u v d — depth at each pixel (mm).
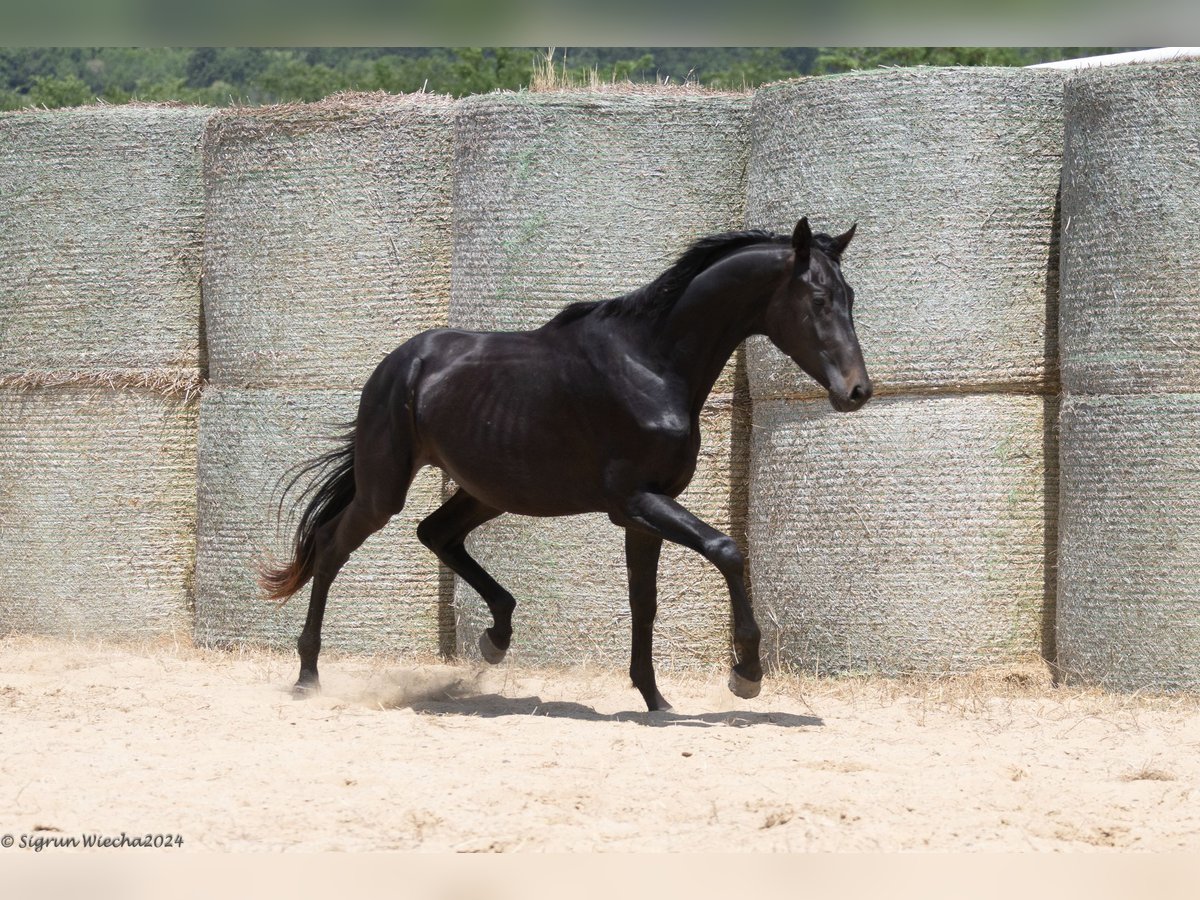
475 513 11375
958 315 11906
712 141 12992
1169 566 11070
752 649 9648
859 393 9445
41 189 14656
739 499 13203
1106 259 11359
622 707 11086
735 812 7484
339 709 10625
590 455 10156
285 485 13805
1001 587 11891
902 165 11969
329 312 13742
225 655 13844
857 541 12039
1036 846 6969
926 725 10117
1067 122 11781
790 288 9641
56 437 14727
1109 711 10617
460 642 13242
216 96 44156
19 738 9273
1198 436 10992
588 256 12805
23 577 14828
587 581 12695
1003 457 11938
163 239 14617
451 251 13703
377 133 13719
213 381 14445
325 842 6969
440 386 10703
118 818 7316
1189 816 7484
